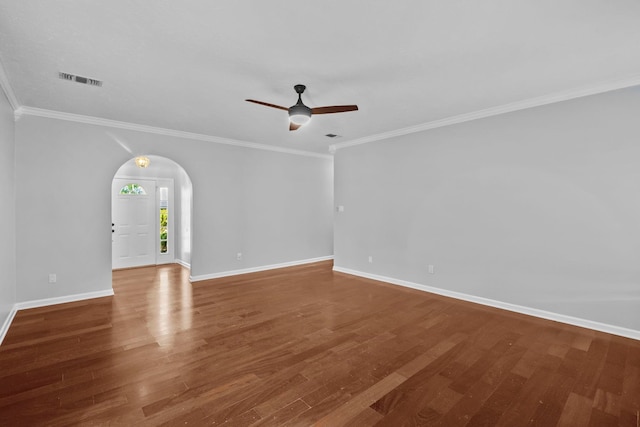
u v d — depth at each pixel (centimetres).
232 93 325
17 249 367
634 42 229
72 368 237
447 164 431
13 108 349
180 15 196
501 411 190
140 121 430
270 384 218
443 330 313
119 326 320
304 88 308
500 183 380
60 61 256
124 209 612
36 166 379
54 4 184
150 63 260
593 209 317
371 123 445
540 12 194
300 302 404
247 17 198
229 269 551
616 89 302
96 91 320
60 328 314
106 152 426
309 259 676
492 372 235
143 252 636
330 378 226
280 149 618
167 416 184
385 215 513
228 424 177
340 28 211
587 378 227
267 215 602
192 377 226
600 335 303
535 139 351
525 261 362
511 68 272
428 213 454
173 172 672
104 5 185
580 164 323
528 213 359
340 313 362
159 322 332
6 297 319
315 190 684
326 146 607
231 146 550
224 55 247
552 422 181
